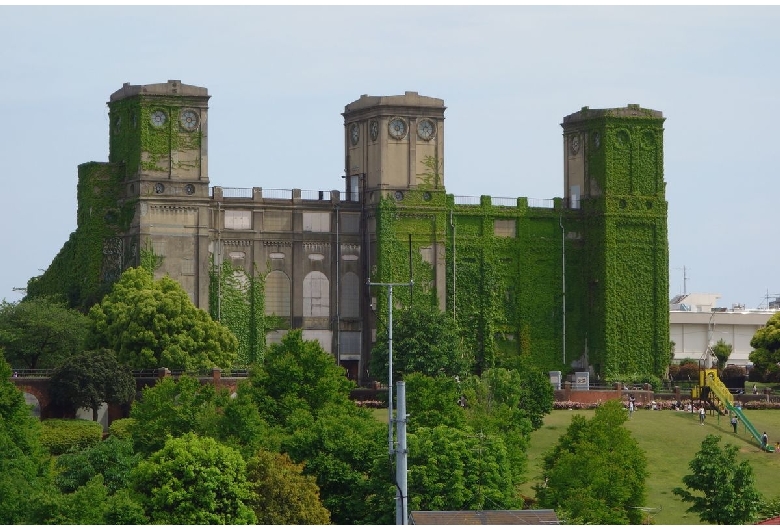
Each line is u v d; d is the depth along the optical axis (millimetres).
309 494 197125
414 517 172250
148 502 189375
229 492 191125
